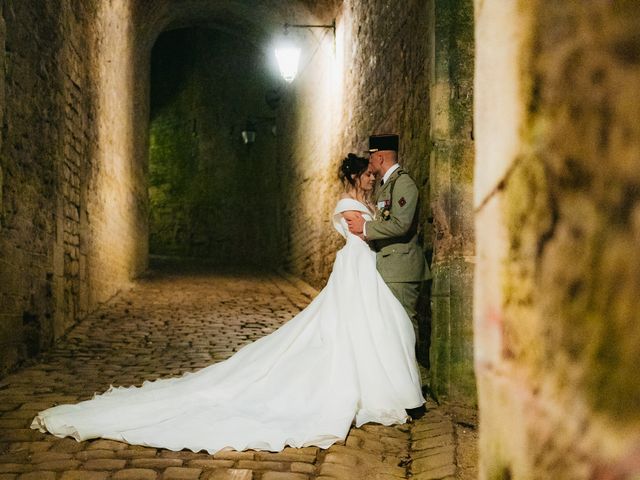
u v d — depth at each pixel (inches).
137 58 474.9
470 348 148.1
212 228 749.3
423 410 140.6
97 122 315.6
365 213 149.5
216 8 514.9
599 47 24.0
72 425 120.0
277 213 597.6
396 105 226.2
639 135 21.2
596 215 24.3
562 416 27.0
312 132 436.8
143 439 114.6
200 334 256.4
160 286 418.0
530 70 30.6
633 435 21.3
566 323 27.0
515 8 32.5
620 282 22.5
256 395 130.9
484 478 38.7
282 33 495.8
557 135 27.7
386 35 245.1
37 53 210.4
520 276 32.6
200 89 767.7
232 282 460.8
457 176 151.9
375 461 109.1
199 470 103.0
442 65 153.6
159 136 791.7
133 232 459.8
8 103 180.5
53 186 230.8
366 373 131.9
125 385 169.6
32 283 204.2
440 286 150.4
